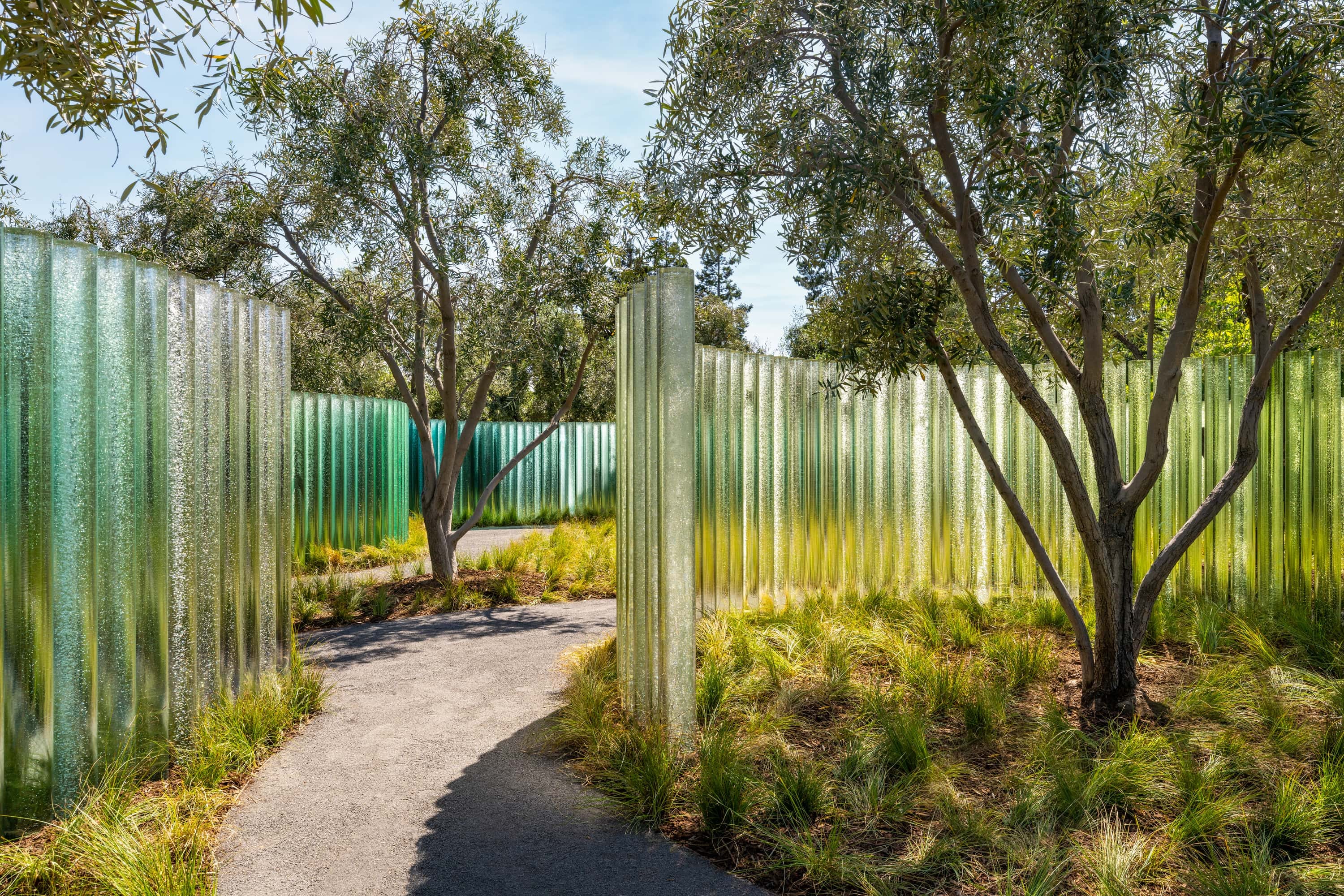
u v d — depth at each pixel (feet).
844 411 23.81
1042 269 11.88
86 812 9.57
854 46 12.63
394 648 19.48
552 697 15.66
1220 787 10.85
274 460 15.40
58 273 10.05
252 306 14.42
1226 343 28.32
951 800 10.61
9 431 9.48
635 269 16.52
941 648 17.83
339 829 10.28
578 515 53.52
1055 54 11.76
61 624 10.12
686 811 10.72
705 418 20.71
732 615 20.25
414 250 24.95
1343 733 12.07
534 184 27.25
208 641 12.89
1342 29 10.71
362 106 24.48
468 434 27.73
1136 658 14.43
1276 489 20.65
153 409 11.47
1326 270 15.85
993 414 23.47
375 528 37.93
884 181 12.30
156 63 9.12
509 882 9.03
